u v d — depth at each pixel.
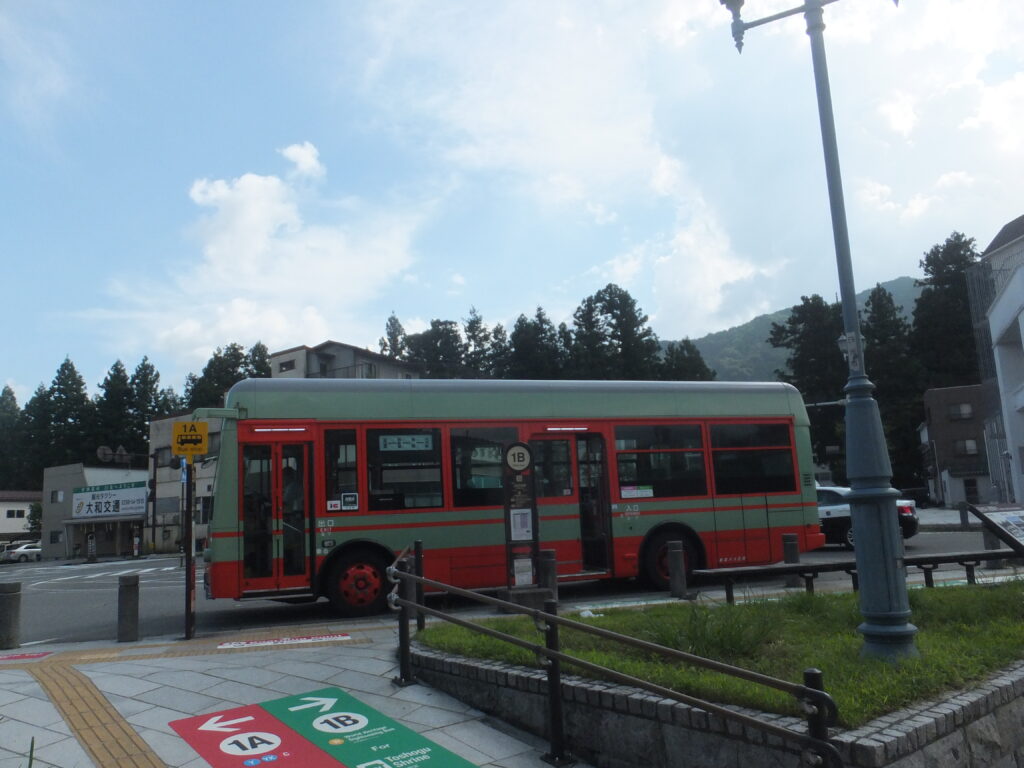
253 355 88.56
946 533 28.67
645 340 64.12
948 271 68.44
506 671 6.23
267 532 11.27
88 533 61.62
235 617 12.72
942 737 4.54
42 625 13.46
